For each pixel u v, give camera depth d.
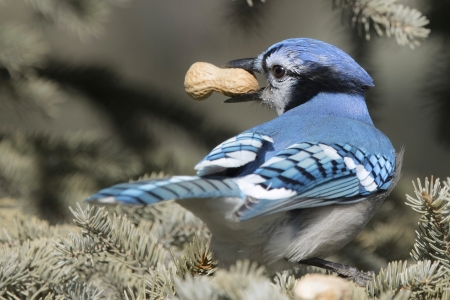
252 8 3.53
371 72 3.54
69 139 3.53
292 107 3.46
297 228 3.39
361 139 3.42
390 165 3.43
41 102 3.53
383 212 3.51
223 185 3.35
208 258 3.37
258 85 3.47
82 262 3.40
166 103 3.57
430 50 3.54
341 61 3.45
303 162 3.38
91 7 3.52
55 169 3.52
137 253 3.39
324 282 3.31
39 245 3.39
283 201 3.37
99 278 3.40
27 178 3.51
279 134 3.41
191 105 3.58
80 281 3.39
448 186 3.39
